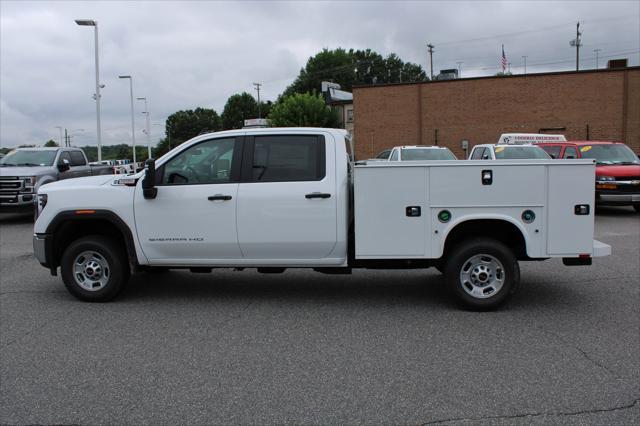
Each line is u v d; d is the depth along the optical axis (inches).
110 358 181.8
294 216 232.4
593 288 271.3
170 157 242.4
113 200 243.6
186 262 243.9
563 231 223.5
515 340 196.7
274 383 160.9
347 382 161.2
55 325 218.2
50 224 248.5
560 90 1195.9
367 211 226.7
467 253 227.5
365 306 243.8
